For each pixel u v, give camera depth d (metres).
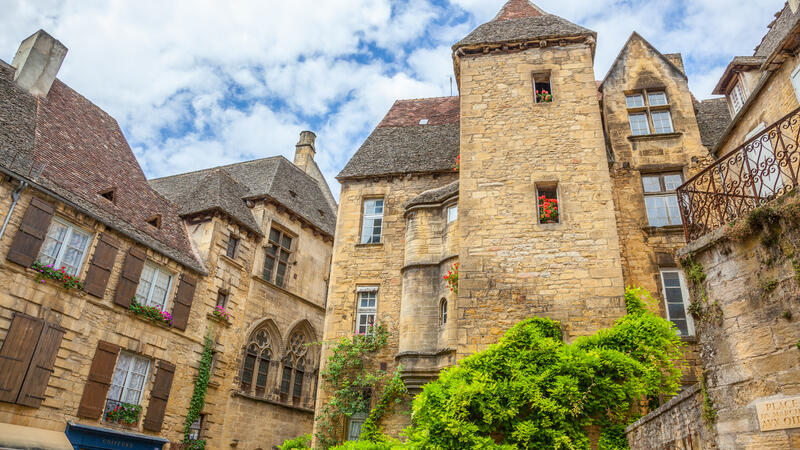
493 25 16.36
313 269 25.19
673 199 13.95
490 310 12.02
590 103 13.99
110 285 15.94
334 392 14.60
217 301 19.89
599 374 10.08
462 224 13.03
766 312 5.52
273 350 22.25
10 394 12.97
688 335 12.38
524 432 9.59
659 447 7.49
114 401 15.59
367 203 17.41
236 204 22.22
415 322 14.19
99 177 17.62
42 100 17.72
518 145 13.77
